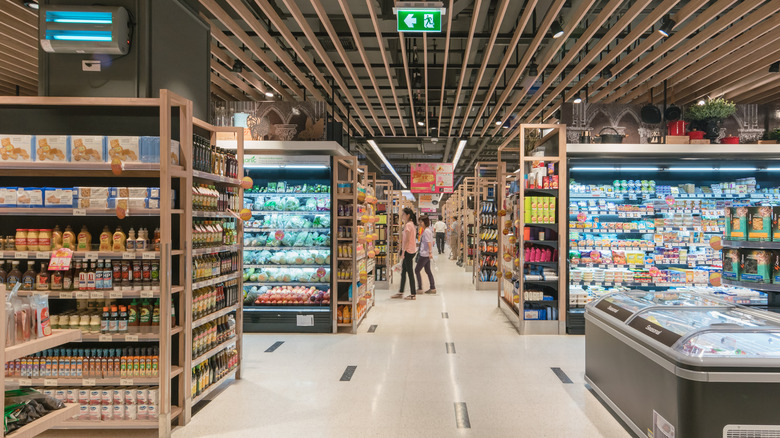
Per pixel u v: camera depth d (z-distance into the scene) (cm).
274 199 668
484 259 1059
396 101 954
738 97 880
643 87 848
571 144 621
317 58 924
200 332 370
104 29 338
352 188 644
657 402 290
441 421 344
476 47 863
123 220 359
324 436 319
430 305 851
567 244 617
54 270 327
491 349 545
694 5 500
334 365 482
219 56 740
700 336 276
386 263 1091
